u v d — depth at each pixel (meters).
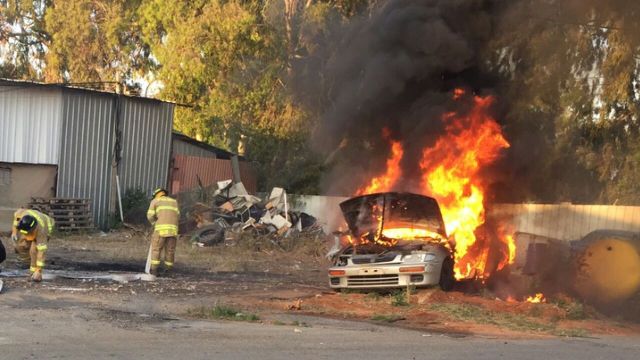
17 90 19.97
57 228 19.38
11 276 10.70
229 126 27.00
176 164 24.06
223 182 21.03
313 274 13.98
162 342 6.72
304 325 8.05
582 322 9.30
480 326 8.50
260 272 13.80
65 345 6.44
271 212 20.23
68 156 20.78
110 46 35.03
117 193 21.95
